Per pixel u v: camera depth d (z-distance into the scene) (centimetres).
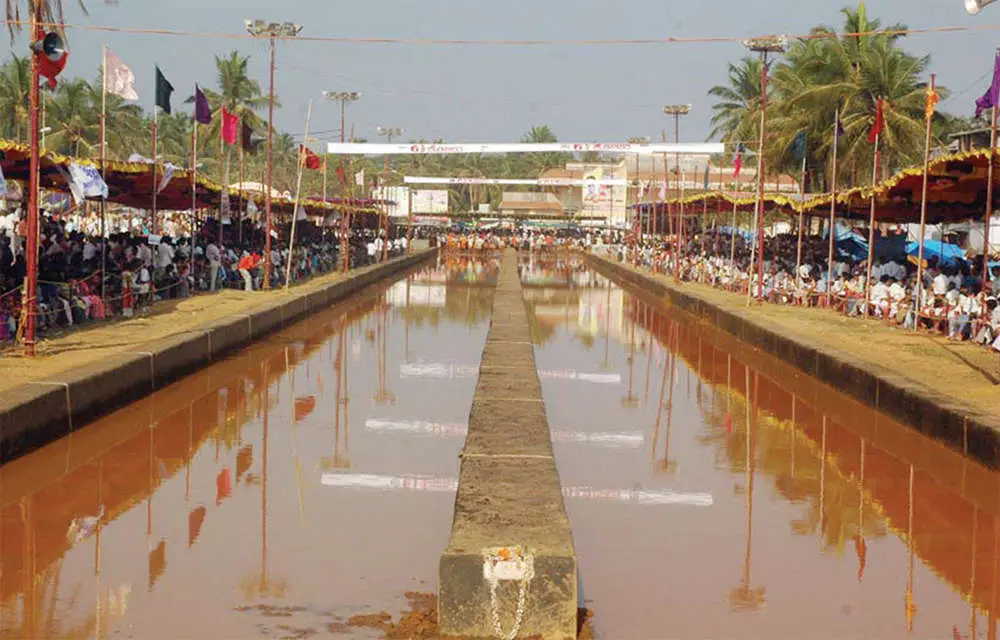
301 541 939
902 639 751
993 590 855
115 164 2155
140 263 2284
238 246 3338
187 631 731
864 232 4178
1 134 5459
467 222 9181
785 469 1245
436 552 912
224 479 1155
